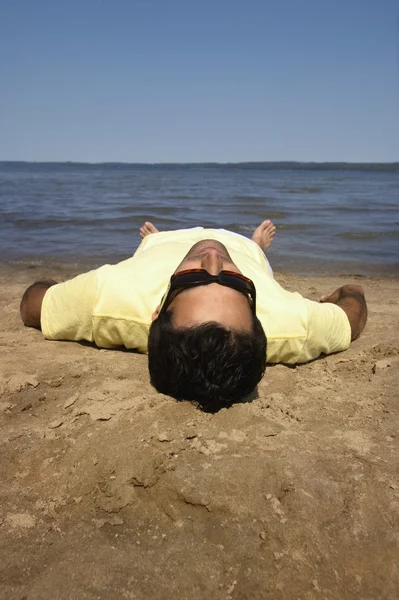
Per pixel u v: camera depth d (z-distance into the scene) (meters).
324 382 2.63
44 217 10.55
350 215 11.75
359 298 3.27
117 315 2.71
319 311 2.74
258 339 2.09
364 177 48.38
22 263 6.29
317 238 8.53
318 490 1.77
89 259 6.60
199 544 1.60
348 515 1.68
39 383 2.54
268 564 1.53
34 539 1.62
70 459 1.95
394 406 2.37
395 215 11.80
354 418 2.25
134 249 7.29
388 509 1.70
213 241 2.43
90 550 1.58
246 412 2.17
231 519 1.68
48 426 2.16
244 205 14.16
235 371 2.05
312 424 2.19
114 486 1.80
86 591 1.44
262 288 2.65
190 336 2.01
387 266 6.45
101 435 2.04
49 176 41.47
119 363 2.77
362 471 1.88
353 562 1.53
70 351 2.96
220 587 1.46
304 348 2.70
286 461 1.91
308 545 1.58
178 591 1.45
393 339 3.33
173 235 3.47
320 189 24.20
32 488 1.83
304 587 1.46
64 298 2.91
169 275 2.69
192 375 2.06
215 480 1.80
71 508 1.74
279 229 9.40
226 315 2.03
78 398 2.35
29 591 1.44
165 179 38.53
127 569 1.51
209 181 34.66
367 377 2.69
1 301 4.29
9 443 2.06
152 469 1.84
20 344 3.07
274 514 1.69
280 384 2.53
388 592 1.45
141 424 2.08
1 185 24.47
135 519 1.69
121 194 19.11
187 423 2.09
